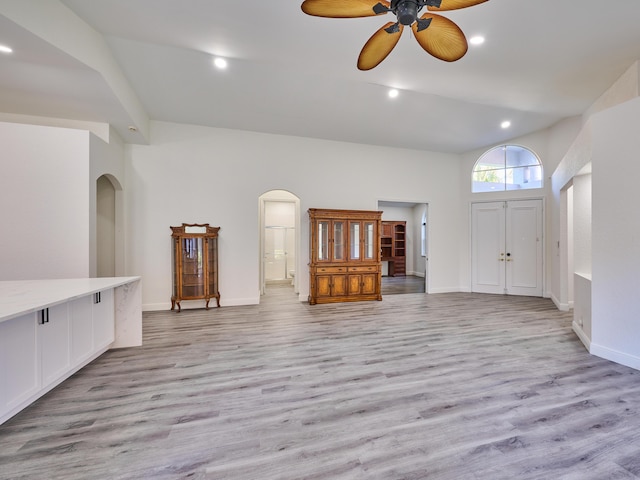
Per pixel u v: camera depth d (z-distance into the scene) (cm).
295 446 161
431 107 444
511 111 464
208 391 221
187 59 328
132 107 392
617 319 270
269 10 255
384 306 511
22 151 328
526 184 586
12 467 145
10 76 297
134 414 191
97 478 139
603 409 195
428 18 191
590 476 139
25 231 328
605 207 278
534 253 580
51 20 246
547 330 370
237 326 392
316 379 240
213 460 151
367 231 559
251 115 468
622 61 328
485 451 156
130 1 247
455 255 655
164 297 489
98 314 271
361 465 147
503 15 256
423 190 636
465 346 314
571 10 251
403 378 241
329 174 575
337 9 186
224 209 516
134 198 477
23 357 181
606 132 277
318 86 383
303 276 559
